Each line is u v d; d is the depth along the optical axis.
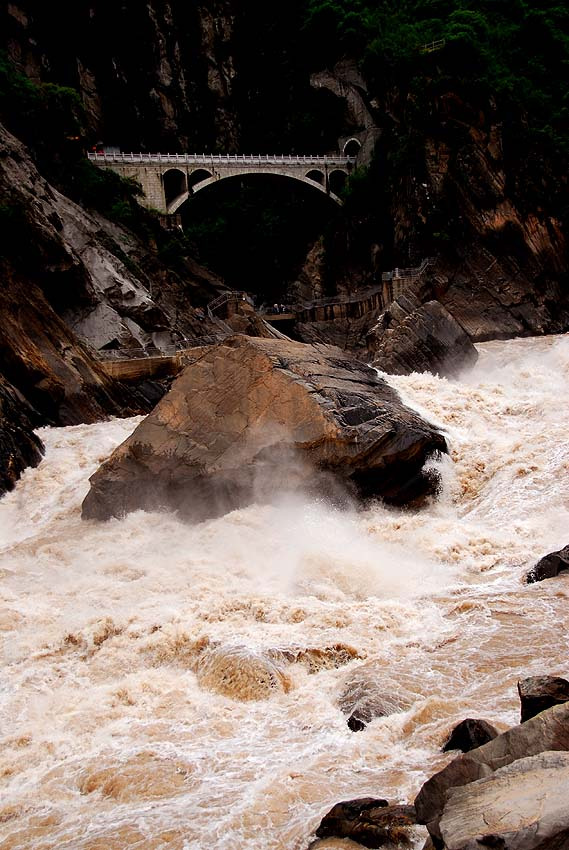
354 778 11.45
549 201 72.56
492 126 73.12
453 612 17.50
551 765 8.48
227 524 25.11
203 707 14.42
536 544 21.83
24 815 11.60
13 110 61.75
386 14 86.50
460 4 86.50
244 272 88.69
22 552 25.73
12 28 78.56
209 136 92.75
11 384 38.84
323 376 28.89
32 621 19.05
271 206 87.94
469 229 73.19
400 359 43.34
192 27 91.19
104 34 85.56
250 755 12.54
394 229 77.81
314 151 90.00
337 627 17.11
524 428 30.80
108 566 23.11
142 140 89.44
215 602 19.09
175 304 64.94
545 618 16.50
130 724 14.02
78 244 54.81
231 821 10.70
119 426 38.28
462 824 7.99
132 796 11.70
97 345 50.88
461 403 32.47
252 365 28.83
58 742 13.56
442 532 23.14
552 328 70.06
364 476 25.86
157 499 27.88
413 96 76.56
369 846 9.51
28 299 42.00
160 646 16.95
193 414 28.91
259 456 26.64
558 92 81.81
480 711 12.77
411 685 13.93
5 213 45.19
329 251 83.69
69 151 65.50
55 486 31.94
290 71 91.19
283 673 15.09
